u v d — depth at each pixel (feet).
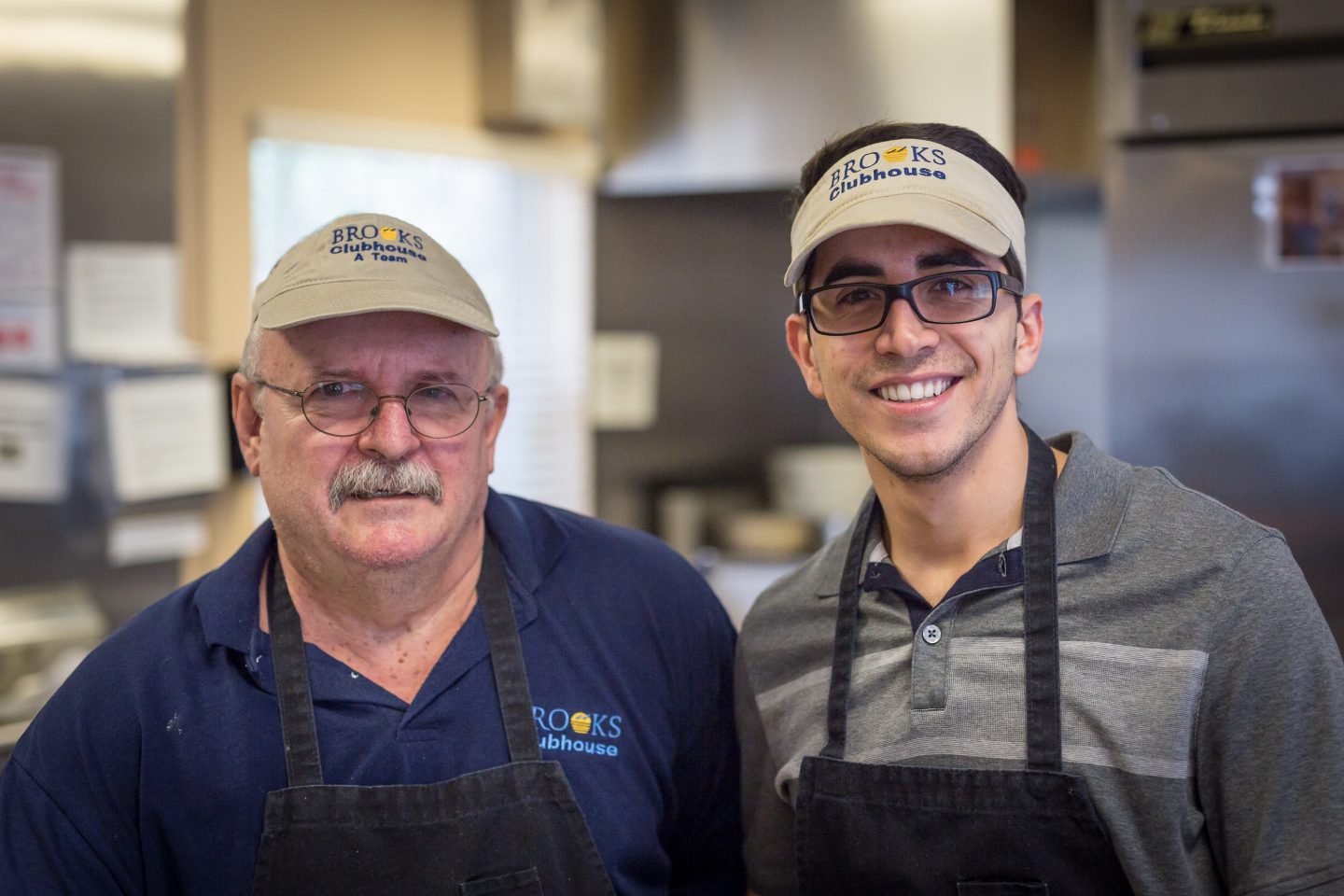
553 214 10.95
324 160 9.37
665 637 4.92
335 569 4.40
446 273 4.59
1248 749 3.78
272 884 4.23
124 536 7.93
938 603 4.26
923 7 9.38
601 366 11.21
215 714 4.36
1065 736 3.96
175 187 8.05
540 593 4.83
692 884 5.08
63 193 7.55
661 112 10.59
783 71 10.01
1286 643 3.78
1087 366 9.12
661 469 11.62
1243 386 8.47
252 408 4.68
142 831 4.33
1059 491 4.21
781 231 11.80
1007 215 4.20
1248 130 8.33
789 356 12.06
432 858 4.29
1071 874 3.96
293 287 4.43
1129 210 8.62
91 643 7.47
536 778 4.43
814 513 10.85
